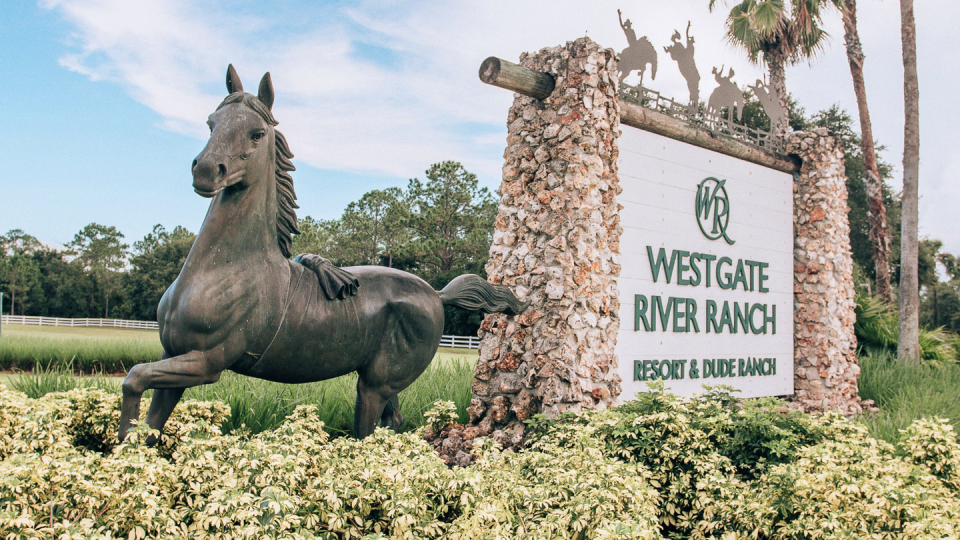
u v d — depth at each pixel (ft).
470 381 24.54
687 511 13.17
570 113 18.21
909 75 43.80
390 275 13.38
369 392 13.14
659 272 21.76
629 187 20.86
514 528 9.93
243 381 20.42
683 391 22.43
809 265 27.99
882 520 10.43
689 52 23.30
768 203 27.09
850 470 12.37
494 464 11.89
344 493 9.29
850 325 28.53
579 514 9.78
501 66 17.60
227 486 8.70
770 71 41.06
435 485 9.95
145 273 163.32
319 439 12.77
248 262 10.91
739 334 25.13
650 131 21.70
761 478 12.40
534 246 18.78
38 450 10.34
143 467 8.66
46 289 183.83
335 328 12.02
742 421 14.94
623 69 20.92
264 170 10.96
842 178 29.04
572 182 17.93
